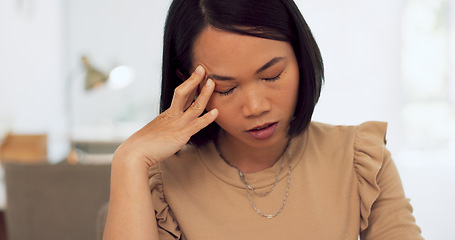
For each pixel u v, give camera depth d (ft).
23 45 16.55
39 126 16.79
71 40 16.93
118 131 15.05
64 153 16.66
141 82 16.70
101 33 16.83
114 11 16.74
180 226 2.95
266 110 2.43
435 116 14.47
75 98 16.93
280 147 2.95
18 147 11.25
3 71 15.84
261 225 2.87
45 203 5.85
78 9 16.85
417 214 12.60
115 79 12.17
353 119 14.65
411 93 14.55
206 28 2.39
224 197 2.94
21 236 5.90
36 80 16.79
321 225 2.83
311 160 2.99
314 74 2.62
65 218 5.84
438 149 14.51
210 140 3.05
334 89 14.67
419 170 13.79
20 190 5.85
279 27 2.37
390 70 14.44
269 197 2.91
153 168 3.10
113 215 2.65
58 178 5.82
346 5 14.52
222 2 2.33
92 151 13.10
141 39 16.69
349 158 2.96
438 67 14.38
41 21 16.89
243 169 2.98
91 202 5.83
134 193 2.67
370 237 2.88
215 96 2.56
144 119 16.74
